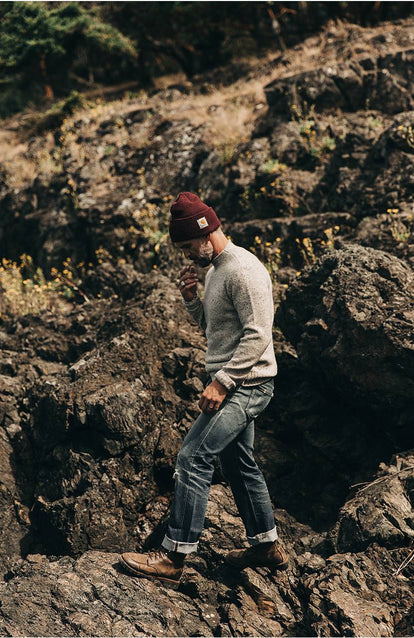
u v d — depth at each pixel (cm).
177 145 997
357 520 312
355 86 907
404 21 1245
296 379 421
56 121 1559
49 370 494
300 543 337
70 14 1694
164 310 465
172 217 279
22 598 284
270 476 385
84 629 269
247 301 267
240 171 823
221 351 281
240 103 1080
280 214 760
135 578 300
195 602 303
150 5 1722
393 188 650
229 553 315
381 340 358
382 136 715
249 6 1677
